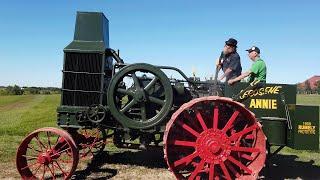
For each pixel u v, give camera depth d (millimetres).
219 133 6656
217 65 7844
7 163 8406
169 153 6809
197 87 7824
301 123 6977
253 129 6672
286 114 7094
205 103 6898
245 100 7285
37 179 7184
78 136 8102
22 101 51781
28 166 7160
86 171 7891
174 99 7645
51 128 6977
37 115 24578
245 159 7246
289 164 8766
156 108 7590
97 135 8258
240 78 7355
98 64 7492
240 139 6824
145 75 7516
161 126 7414
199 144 6652
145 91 7219
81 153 8641
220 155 6645
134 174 7730
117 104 7473
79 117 7504
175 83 7648
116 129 7672
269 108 7246
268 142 6996
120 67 7598
